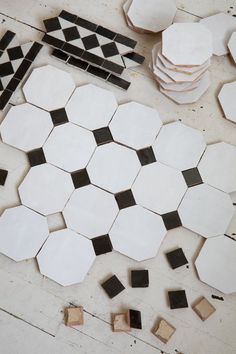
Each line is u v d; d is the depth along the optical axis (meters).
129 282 1.66
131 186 1.74
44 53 1.90
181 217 1.71
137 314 1.61
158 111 1.83
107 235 1.69
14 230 1.69
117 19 1.94
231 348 1.59
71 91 1.84
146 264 1.68
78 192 1.73
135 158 1.77
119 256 1.69
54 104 1.82
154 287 1.65
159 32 1.90
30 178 1.74
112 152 1.77
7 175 1.76
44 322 1.61
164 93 1.82
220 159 1.77
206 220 1.70
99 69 1.87
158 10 1.91
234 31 1.90
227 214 1.71
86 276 1.66
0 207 1.72
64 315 1.62
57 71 1.86
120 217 1.71
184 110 1.83
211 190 1.74
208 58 1.63
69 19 1.90
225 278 1.65
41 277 1.66
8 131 1.79
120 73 1.84
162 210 1.72
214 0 1.95
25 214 1.71
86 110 1.82
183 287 1.65
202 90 1.82
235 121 1.80
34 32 1.92
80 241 1.68
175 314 1.62
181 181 1.74
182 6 1.95
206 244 1.68
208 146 1.78
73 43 1.87
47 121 1.80
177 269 1.67
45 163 1.76
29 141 1.78
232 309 1.63
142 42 1.91
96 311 1.62
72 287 1.65
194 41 1.64
